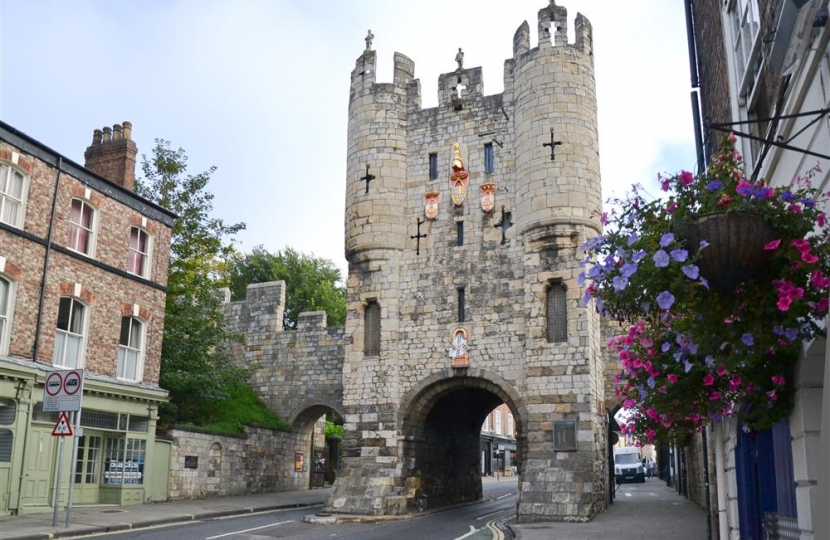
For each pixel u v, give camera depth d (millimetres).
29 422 19219
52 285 20547
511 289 25250
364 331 26953
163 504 23797
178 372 29078
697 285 5789
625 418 11242
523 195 25344
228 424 31031
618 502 28875
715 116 14156
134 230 24391
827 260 5895
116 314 22938
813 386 7176
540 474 22859
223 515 22109
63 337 21000
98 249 22391
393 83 28484
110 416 22531
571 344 23688
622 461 50969
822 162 6746
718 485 13969
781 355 7172
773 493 9945
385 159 27703
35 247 20109
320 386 35219
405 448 25406
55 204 20844
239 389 35531
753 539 10969
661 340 7734
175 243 31016
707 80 15359
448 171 27156
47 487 19875
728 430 12844
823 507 4051
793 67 6707
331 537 17250
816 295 5738
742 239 5691
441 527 20312
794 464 7633
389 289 26750
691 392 8180
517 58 26719
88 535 15953
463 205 26656
